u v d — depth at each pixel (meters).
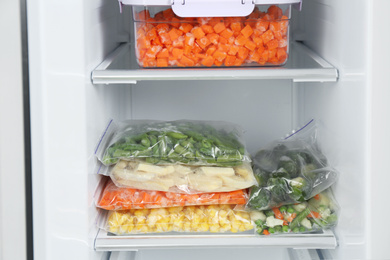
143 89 1.85
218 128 1.60
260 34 1.37
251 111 1.86
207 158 1.43
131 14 1.85
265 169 1.50
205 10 1.32
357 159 1.22
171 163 1.44
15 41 1.10
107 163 1.42
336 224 1.40
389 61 1.14
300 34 1.85
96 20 1.40
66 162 1.20
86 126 1.25
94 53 1.37
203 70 1.32
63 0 1.16
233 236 1.38
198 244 1.37
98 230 1.42
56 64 1.14
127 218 1.40
